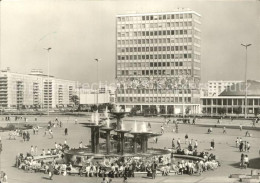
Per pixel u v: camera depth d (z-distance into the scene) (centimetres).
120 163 5066
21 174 4800
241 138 8069
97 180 4428
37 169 5038
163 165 5250
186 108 17388
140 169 4831
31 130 10819
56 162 5244
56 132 10306
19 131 9838
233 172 4900
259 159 5975
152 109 17362
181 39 18825
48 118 14500
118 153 5709
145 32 19262
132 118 14138
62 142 8262
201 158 5797
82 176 4728
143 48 19300
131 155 5472
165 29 19025
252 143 7800
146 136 5753
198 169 4838
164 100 18550
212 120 12769
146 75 19262
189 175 4712
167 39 19000
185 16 18762
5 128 11050
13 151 6925
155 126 11300
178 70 18875
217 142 8038
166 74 19012
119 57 19525
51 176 4491
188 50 18750
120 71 19525
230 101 18562
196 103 18525
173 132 9931
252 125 10944
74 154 5594
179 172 4850
